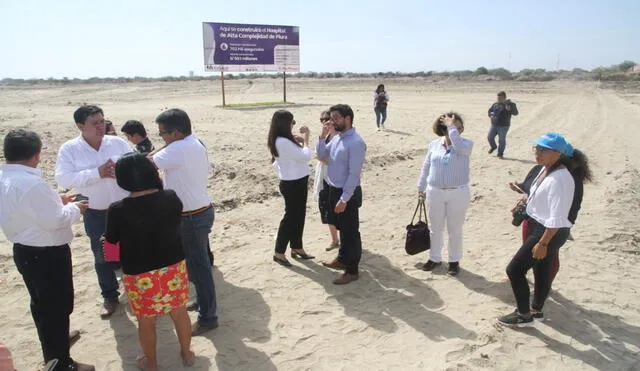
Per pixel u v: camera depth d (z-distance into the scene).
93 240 4.51
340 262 5.46
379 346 4.13
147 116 20.25
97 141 4.39
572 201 3.89
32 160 3.39
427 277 5.48
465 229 7.22
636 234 6.74
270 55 27.89
